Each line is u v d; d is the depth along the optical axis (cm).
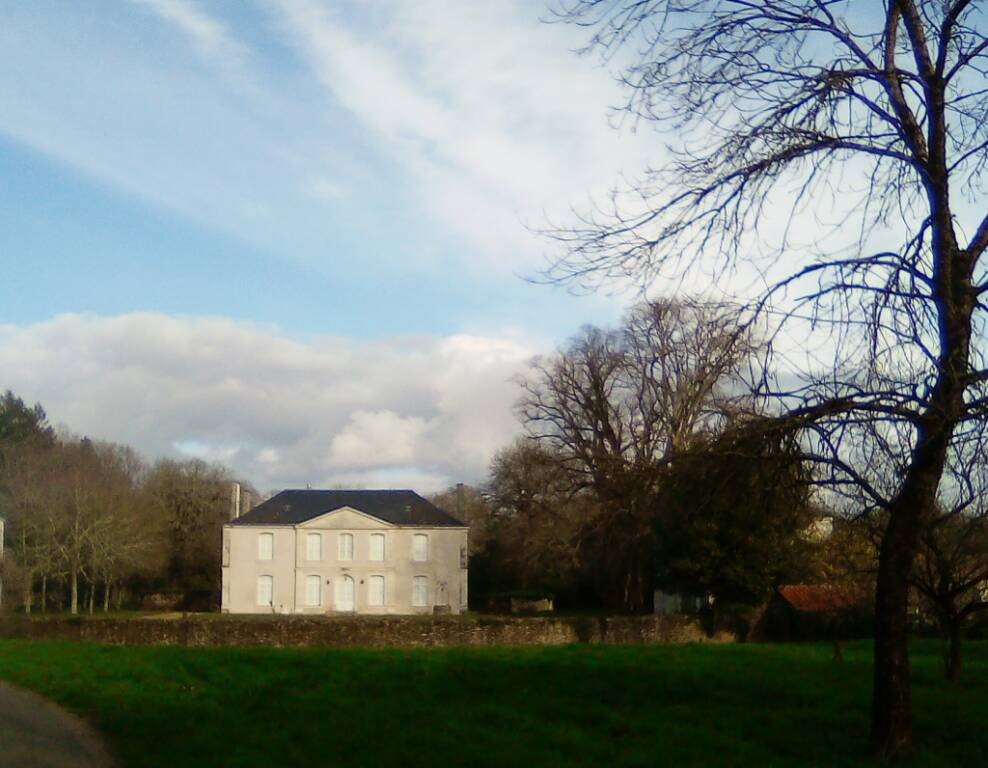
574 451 4688
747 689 1920
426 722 1622
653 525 1526
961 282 1280
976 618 3494
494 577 8531
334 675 2202
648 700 1812
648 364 3828
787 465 1261
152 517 7962
